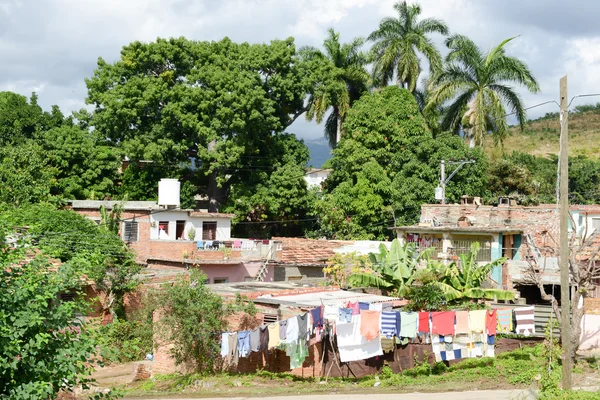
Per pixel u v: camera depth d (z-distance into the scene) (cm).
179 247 3925
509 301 3266
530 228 3947
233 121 5178
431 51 6272
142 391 2512
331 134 6700
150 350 3038
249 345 2333
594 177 6581
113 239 3462
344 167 5641
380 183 5269
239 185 5434
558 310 2623
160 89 5316
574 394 1986
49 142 5259
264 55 5519
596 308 2900
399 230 4006
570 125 10150
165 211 4166
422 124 5550
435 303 2822
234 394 2386
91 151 5303
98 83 5509
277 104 5681
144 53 5406
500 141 5703
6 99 6012
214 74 5288
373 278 2953
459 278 3017
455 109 5731
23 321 1409
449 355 2481
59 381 1509
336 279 3447
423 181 5212
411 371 2600
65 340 1519
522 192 5622
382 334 2423
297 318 2328
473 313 2475
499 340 2833
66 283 1559
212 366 2675
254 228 5600
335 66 6456
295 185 5491
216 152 5222
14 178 4444
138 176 5422
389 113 5506
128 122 5422
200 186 5888
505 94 5606
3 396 1408
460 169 5212
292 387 2458
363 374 2600
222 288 3022
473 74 5650
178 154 5406
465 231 3672
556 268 3519
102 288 3191
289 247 4491
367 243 4541
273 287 3112
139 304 3262
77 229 3469
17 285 1472
